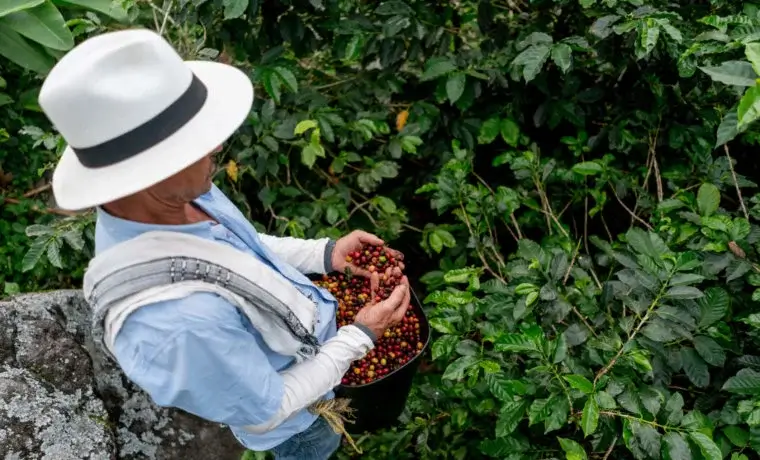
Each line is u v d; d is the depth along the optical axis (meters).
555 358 1.82
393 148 2.65
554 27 2.71
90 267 1.31
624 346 1.86
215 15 2.62
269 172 2.65
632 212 2.58
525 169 2.53
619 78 2.64
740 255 2.01
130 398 2.38
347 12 2.75
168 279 1.29
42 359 2.23
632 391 1.80
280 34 2.68
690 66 2.17
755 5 2.20
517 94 2.62
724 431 1.88
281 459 1.95
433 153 2.83
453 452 2.26
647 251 2.00
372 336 1.59
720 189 2.47
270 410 1.40
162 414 2.39
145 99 1.19
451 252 2.73
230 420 1.38
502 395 1.88
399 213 2.72
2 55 3.24
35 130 2.67
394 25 2.53
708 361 1.89
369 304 1.75
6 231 2.94
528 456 1.99
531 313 2.04
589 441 2.09
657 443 1.74
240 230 1.58
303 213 2.66
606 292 1.98
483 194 2.45
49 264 2.90
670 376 1.96
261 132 2.56
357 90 2.79
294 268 1.81
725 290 2.01
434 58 2.58
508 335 1.87
